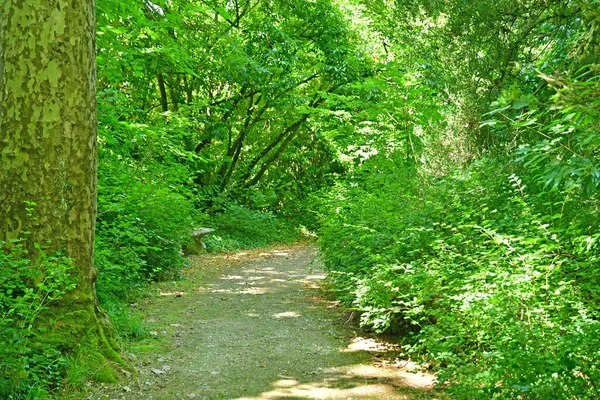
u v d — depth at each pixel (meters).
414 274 5.29
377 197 8.61
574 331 3.54
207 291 9.44
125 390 4.56
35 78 4.75
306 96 19.17
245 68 15.95
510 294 4.16
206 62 15.50
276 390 4.65
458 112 7.47
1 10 4.80
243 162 22.06
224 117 19.12
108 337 5.16
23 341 4.27
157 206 9.71
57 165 4.84
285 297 8.93
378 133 13.12
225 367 5.26
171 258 10.45
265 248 17.91
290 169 25.95
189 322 7.07
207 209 18.98
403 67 12.56
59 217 4.87
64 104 4.86
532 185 6.09
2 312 4.41
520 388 3.06
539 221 4.65
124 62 9.34
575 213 5.10
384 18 16.28
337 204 10.30
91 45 5.07
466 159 7.46
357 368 5.23
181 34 12.62
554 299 4.16
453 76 7.51
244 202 21.95
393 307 5.60
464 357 4.45
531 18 6.60
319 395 4.53
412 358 5.43
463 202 6.30
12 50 4.74
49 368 4.40
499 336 4.05
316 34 18.05
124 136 9.27
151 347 5.83
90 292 5.09
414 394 4.54
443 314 4.81
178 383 4.80
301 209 24.23
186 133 10.99
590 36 5.28
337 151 17.09
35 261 4.77
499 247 4.92
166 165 11.86
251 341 6.20
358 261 7.25
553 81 2.80
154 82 17.16
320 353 5.72
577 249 4.51
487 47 7.01
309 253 16.52
